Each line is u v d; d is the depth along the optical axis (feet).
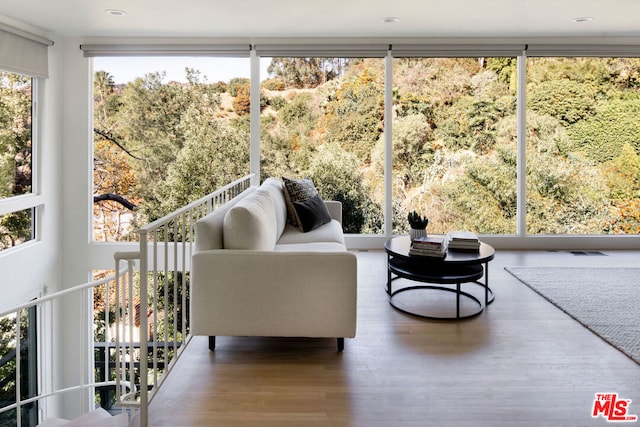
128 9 12.35
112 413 15.99
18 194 13.78
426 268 10.12
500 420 5.92
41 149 14.48
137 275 16.10
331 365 7.48
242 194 11.41
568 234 16.55
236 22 13.70
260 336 8.48
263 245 8.23
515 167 16.44
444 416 6.01
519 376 7.09
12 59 12.81
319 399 6.44
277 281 7.61
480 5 12.17
